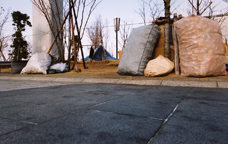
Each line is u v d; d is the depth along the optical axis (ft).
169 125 5.18
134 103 8.29
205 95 10.43
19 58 60.23
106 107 7.48
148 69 19.44
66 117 6.04
